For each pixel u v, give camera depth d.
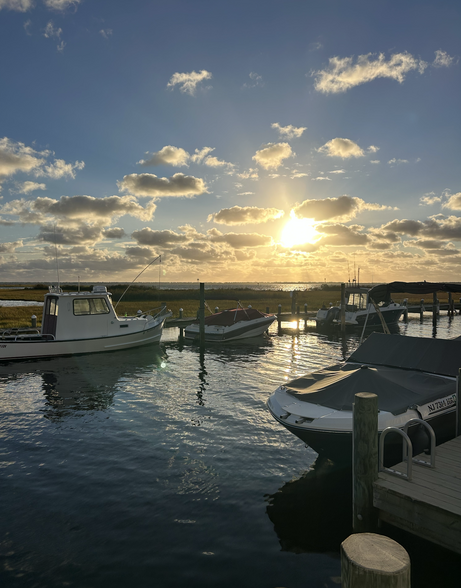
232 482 6.19
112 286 69.31
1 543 4.66
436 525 4.02
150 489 5.96
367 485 4.59
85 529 4.93
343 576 2.57
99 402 10.59
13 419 9.24
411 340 8.66
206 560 4.35
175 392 11.58
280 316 28.73
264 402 10.52
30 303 56.03
